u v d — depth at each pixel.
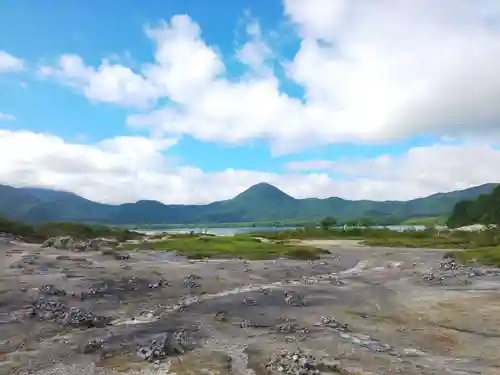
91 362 25.11
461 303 42.16
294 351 27.75
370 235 150.12
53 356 25.73
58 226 105.69
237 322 34.88
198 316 36.03
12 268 47.22
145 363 25.19
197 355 26.84
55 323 31.53
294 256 78.44
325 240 134.00
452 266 70.00
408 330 33.16
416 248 104.38
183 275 52.25
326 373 23.94
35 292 37.56
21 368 23.86
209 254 75.56
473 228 163.75
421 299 44.06
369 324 34.88
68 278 44.06
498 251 81.44
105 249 71.31
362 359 26.50
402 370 24.67
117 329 30.98
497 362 26.23
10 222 90.31
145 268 54.66
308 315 37.56
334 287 49.34
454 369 24.97
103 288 42.19
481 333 32.31
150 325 32.44
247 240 105.31
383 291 47.97
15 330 29.58
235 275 54.97
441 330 33.09
